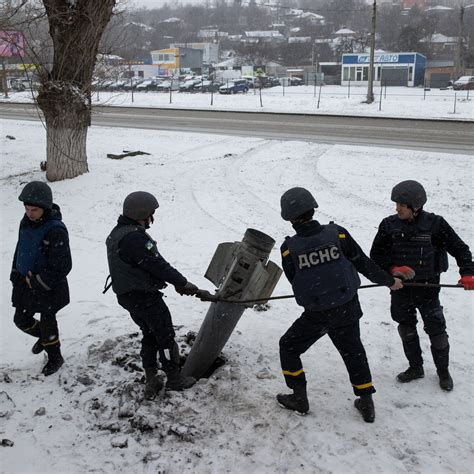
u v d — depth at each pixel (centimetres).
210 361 465
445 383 446
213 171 1425
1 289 703
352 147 1820
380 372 479
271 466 365
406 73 6494
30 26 1161
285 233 916
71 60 1215
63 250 444
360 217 1003
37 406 434
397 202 427
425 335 548
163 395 437
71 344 540
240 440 389
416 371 461
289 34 13725
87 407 429
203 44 10544
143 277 409
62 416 420
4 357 526
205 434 395
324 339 538
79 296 668
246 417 412
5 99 4162
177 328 561
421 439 388
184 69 8519
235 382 455
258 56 9662
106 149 1812
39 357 521
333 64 8094
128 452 380
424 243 427
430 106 3434
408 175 1351
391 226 437
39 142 2109
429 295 438
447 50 9550
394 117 2900
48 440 394
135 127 2536
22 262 448
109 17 1211
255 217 1011
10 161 1683
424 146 1838
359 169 1439
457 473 356
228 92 5344
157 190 1200
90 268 770
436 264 434
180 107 3672
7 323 603
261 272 433
